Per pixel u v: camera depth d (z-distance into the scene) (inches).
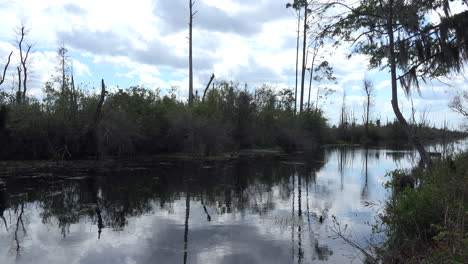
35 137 932.6
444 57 408.8
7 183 625.9
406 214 255.9
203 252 297.7
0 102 958.4
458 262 171.9
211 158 1103.0
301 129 1738.4
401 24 427.2
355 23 452.4
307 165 970.7
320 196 539.8
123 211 442.0
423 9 420.5
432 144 532.1
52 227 373.4
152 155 1151.6
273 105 1637.6
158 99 1253.7
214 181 674.8
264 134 1545.3
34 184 618.8
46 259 282.5
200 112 1269.7
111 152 1073.5
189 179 692.7
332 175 778.2
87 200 503.5
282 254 292.2
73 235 345.1
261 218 408.5
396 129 2642.7
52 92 980.6
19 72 1475.1
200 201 501.0
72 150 977.5
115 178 692.1
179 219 404.8
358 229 360.8
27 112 921.5
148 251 300.7
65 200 502.6
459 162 362.0
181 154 1186.6
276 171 833.5
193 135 1154.7
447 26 398.0
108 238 335.3
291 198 525.0
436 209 252.4
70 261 277.9
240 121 1396.4
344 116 2576.3
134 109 1119.6
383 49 466.0
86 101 1010.7
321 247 308.0
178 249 305.1
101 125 973.2
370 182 682.2
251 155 1261.1
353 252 294.2
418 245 242.2
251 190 589.0
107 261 278.1
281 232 353.7
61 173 744.3
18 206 467.2
